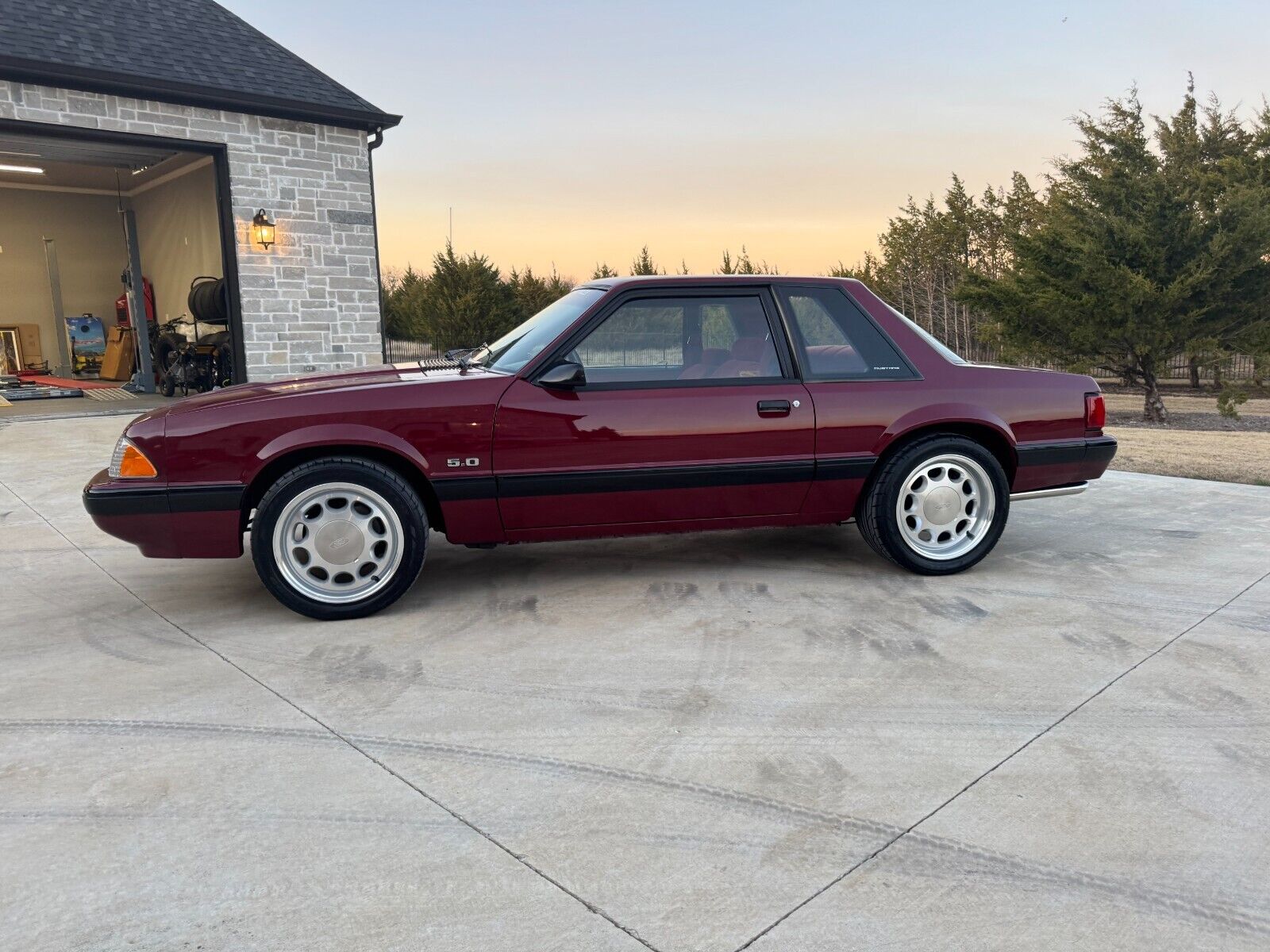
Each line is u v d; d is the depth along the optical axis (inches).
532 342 172.6
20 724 115.0
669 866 84.0
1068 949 72.8
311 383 167.0
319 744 109.1
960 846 87.2
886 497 174.7
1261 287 480.7
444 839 88.7
